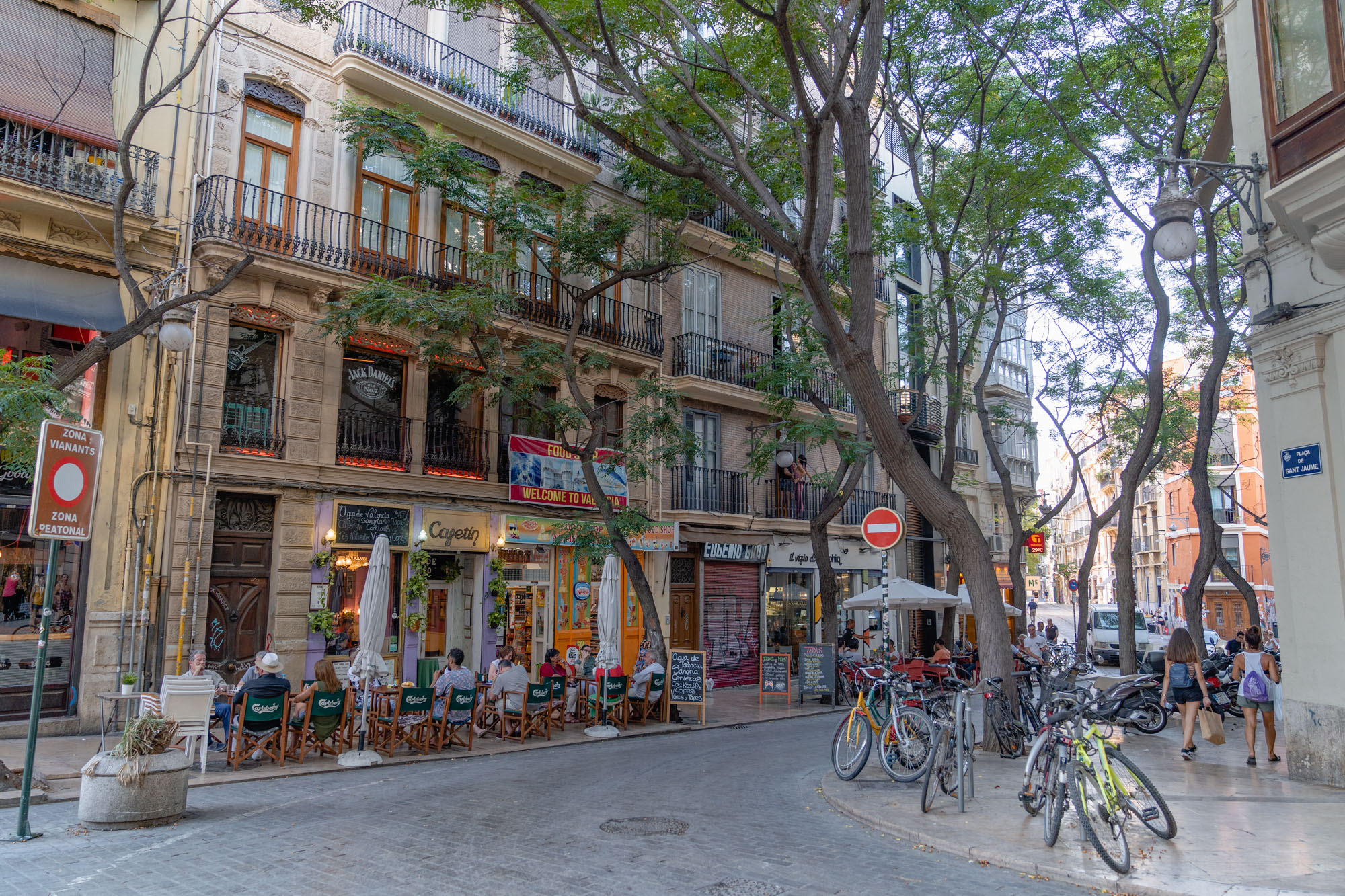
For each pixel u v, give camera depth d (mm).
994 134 15883
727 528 22766
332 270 14922
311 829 7191
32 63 12383
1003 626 11125
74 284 12516
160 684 12688
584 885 5617
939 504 10914
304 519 14586
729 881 5715
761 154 17328
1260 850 6184
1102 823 6199
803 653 19500
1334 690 8820
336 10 12461
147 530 12859
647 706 15352
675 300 22516
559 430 15945
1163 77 14789
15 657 11859
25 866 5988
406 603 15938
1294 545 9336
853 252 10281
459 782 9664
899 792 8586
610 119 14562
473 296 14477
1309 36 8648
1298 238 9133
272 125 15109
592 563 15672
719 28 12602
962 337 20250
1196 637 15203
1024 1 14062
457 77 17625
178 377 13352
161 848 6547
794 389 23844
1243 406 28438
